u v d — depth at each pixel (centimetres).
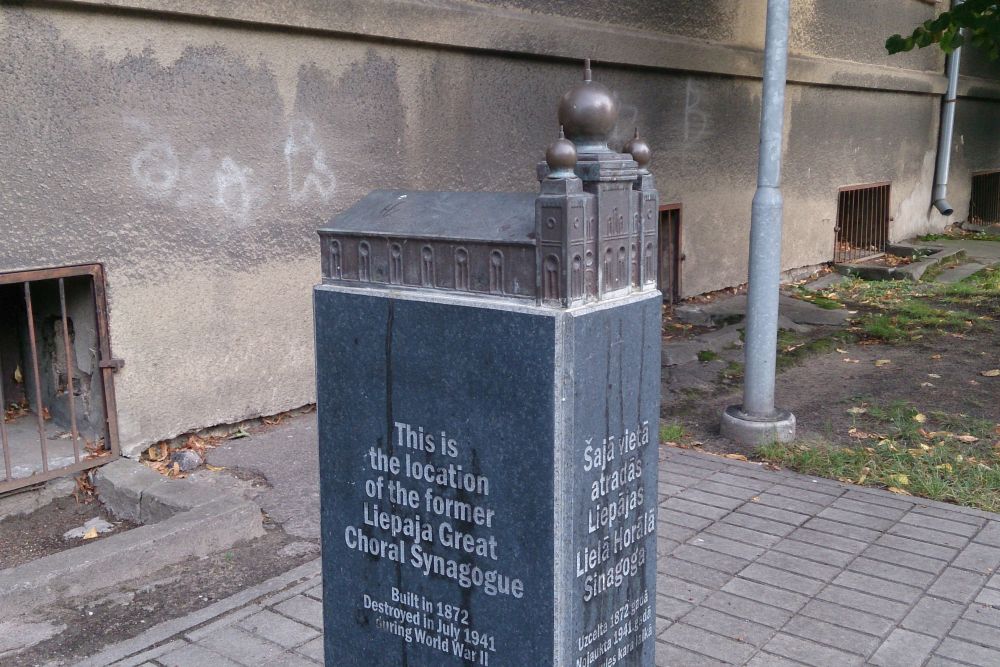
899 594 362
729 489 472
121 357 475
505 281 219
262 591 359
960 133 1505
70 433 500
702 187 927
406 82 596
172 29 473
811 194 1108
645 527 246
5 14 411
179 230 492
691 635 332
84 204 451
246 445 518
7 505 436
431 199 244
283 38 523
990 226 1543
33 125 427
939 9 1351
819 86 1087
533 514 219
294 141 539
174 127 482
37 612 348
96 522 436
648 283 235
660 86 845
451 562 237
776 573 380
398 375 239
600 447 223
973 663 315
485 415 224
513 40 652
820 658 318
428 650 246
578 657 226
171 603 356
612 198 218
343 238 249
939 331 837
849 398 640
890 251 1242
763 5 970
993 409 613
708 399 647
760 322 538
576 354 210
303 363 567
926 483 471
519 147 690
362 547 255
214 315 515
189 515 402
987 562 390
